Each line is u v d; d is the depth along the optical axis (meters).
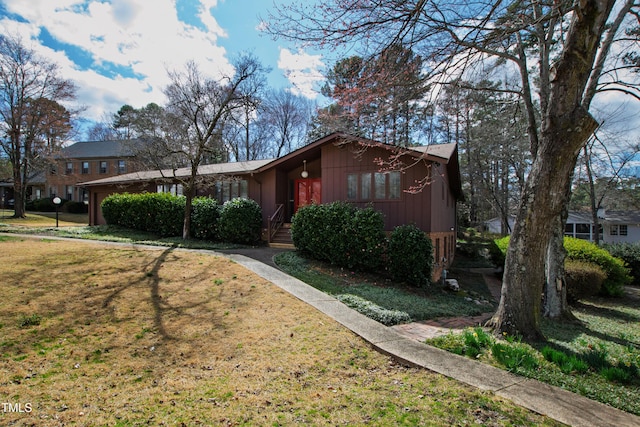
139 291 7.15
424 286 10.16
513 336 5.46
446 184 15.83
